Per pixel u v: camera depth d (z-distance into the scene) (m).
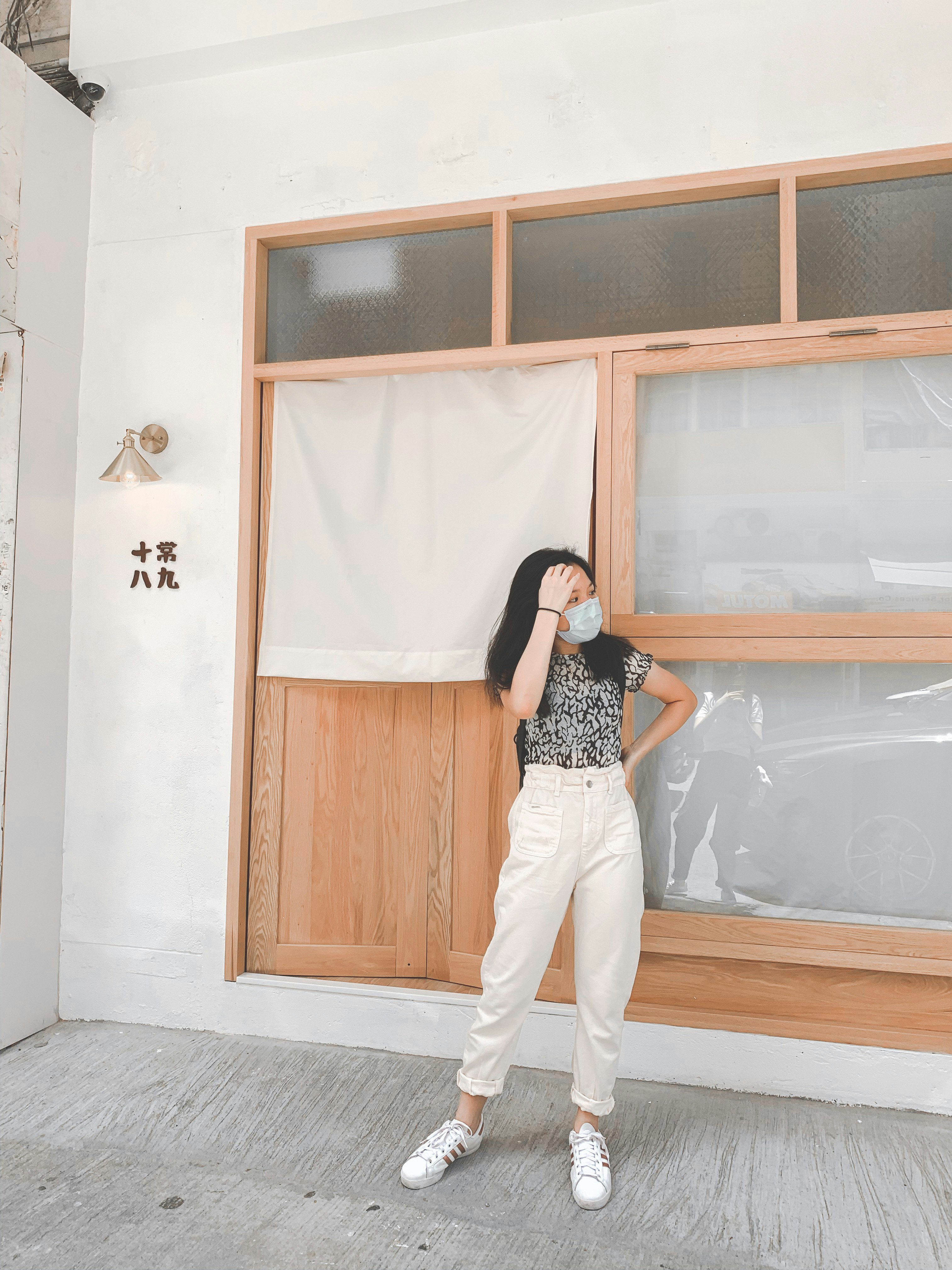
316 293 3.11
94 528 3.19
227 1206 2.06
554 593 2.13
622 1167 2.21
